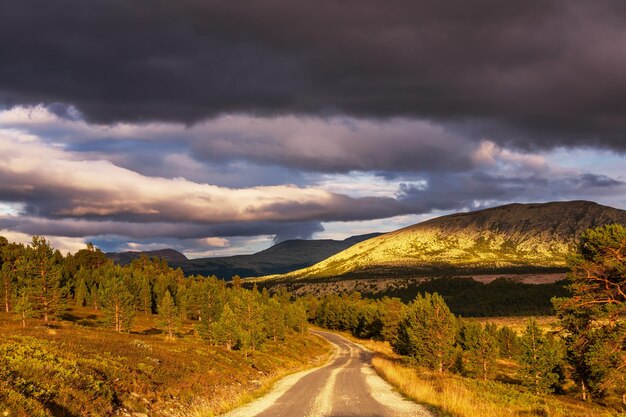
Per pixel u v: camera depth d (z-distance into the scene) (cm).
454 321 5097
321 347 9631
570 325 3212
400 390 2642
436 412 1838
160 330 8706
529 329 4391
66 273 11181
